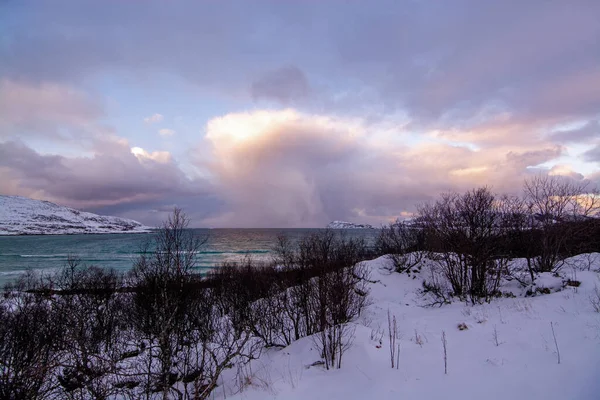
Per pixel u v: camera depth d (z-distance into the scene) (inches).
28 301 516.4
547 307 382.3
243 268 820.0
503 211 557.0
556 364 226.1
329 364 265.9
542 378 209.3
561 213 563.8
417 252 808.3
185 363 287.6
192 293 366.6
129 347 401.1
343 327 335.0
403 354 278.4
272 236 5492.1
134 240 4872.0
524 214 560.1
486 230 530.9
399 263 793.6
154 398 269.3
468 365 245.8
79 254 2706.7
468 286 559.2
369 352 276.4
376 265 827.4
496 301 475.5
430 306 536.4
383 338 318.7
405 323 439.8
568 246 585.6
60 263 2075.5
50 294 589.0
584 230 588.1
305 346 314.3
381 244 1197.7
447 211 627.2
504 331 322.0
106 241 4751.5
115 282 727.1
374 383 228.7
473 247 517.7
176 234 351.9
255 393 238.7
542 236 569.0
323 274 396.8
